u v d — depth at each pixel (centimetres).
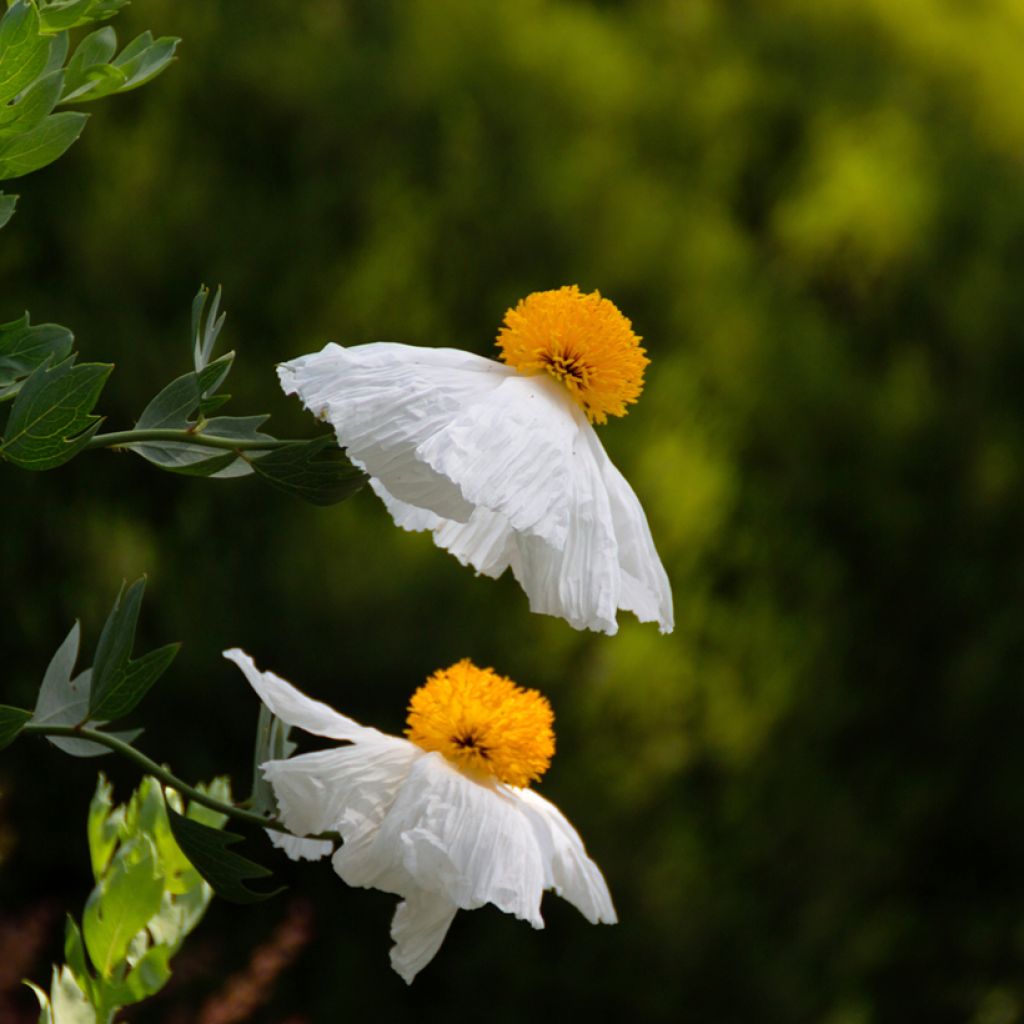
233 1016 489
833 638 777
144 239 667
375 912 630
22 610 596
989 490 859
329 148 753
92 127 680
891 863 792
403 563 633
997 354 926
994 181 1052
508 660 640
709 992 684
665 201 876
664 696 667
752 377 817
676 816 686
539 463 152
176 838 163
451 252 752
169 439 152
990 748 840
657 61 1000
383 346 159
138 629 607
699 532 713
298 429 668
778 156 961
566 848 186
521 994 651
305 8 820
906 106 1080
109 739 158
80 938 207
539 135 836
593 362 163
